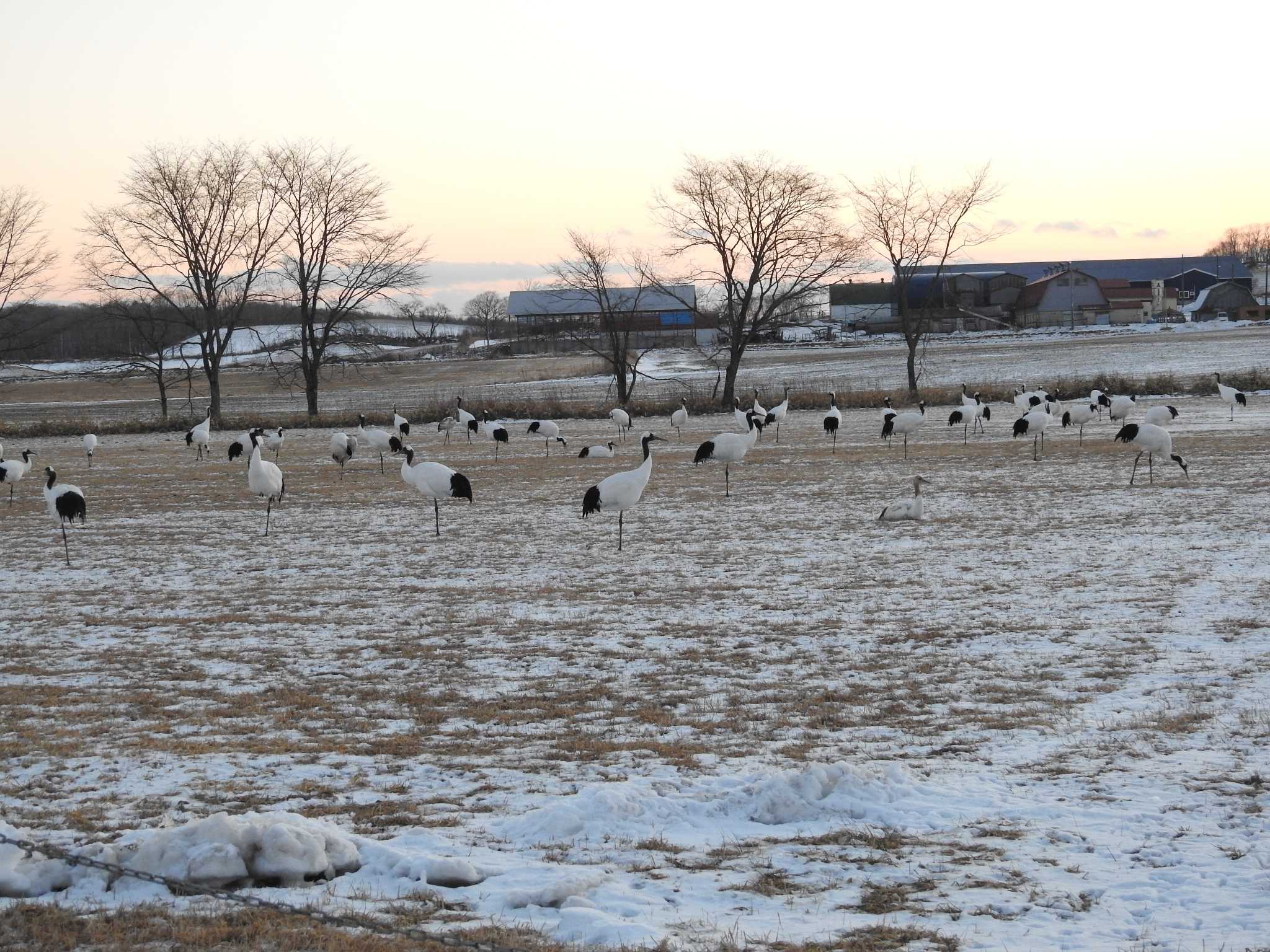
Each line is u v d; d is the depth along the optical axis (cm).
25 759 940
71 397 9225
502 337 14412
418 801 821
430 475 2297
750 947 553
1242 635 1288
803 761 898
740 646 1343
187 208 6069
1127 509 2358
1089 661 1209
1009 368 8269
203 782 871
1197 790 789
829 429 3834
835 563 1886
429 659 1319
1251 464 3036
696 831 744
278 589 1802
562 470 3553
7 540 2414
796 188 5956
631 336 12694
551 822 740
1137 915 590
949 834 721
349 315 6469
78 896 635
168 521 2650
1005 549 1958
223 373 10819
